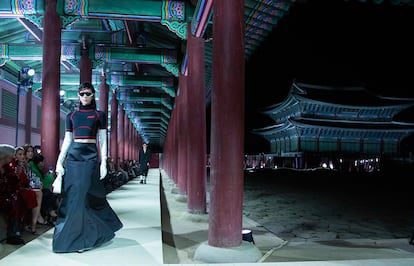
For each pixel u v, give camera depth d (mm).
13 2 10211
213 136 6445
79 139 5480
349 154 59031
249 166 77938
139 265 4848
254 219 13812
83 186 5410
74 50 14758
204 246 6344
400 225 12852
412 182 34500
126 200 12094
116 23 15398
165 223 10617
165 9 10922
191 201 11086
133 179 25172
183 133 15531
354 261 5398
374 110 59719
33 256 5152
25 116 21953
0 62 14867
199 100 11070
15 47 14750
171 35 15648
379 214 15367
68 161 5488
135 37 16469
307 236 10719
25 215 7324
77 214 5398
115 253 5367
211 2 8672
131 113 34438
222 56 6434
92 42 15039
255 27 11266
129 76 20125
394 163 51719
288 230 11641
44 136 9969
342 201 19844
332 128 57531
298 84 57906
